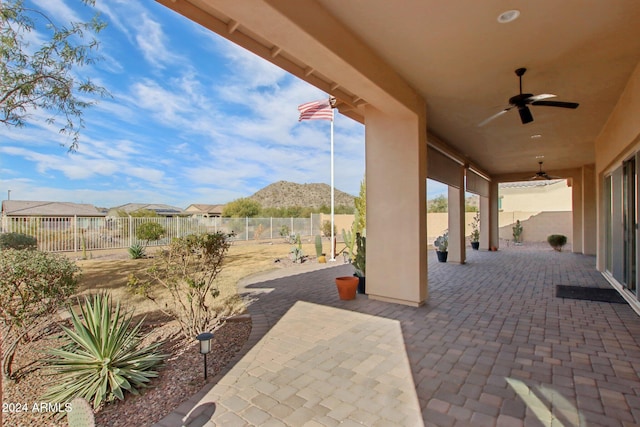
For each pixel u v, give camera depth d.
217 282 7.12
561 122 6.18
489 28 3.18
